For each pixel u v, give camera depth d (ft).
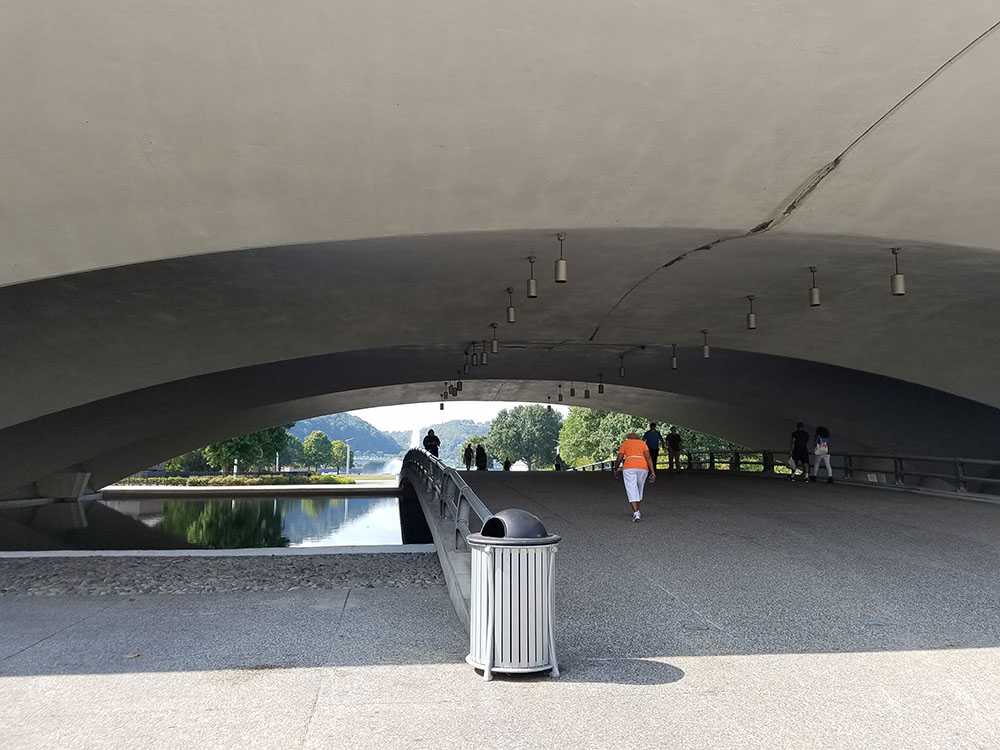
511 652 18.70
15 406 58.54
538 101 28.53
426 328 70.18
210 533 90.58
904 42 26.73
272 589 30.53
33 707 17.02
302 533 92.32
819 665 19.69
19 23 23.75
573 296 60.80
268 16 24.39
